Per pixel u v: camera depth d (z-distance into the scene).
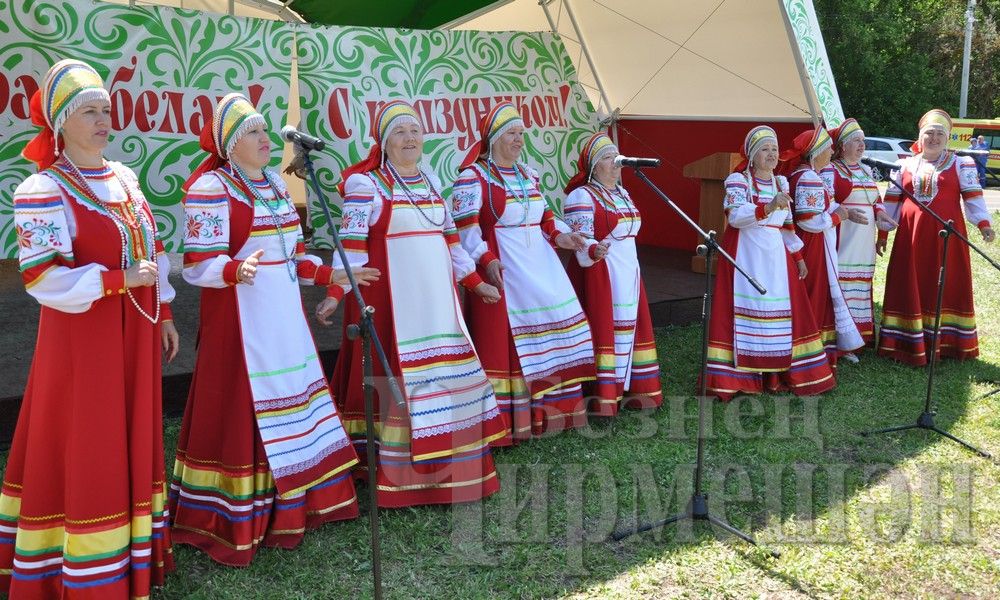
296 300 3.27
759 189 4.96
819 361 5.14
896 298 5.83
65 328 2.62
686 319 6.50
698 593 3.08
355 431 3.72
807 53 5.84
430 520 3.51
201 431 3.20
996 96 29.11
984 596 3.11
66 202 2.59
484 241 4.20
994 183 20.42
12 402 4.04
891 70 25.86
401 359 3.58
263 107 4.99
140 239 2.75
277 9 6.51
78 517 2.65
